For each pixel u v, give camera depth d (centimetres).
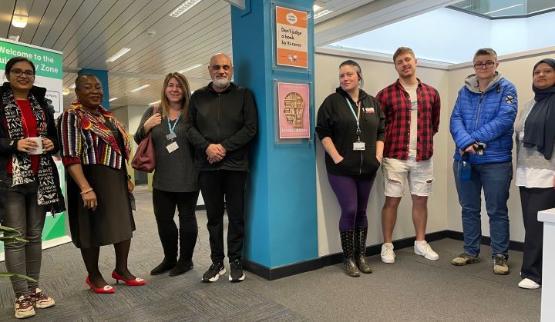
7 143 206
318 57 286
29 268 226
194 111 262
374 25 634
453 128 273
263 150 261
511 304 213
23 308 217
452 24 866
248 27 268
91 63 798
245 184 272
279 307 217
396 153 288
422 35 824
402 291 235
